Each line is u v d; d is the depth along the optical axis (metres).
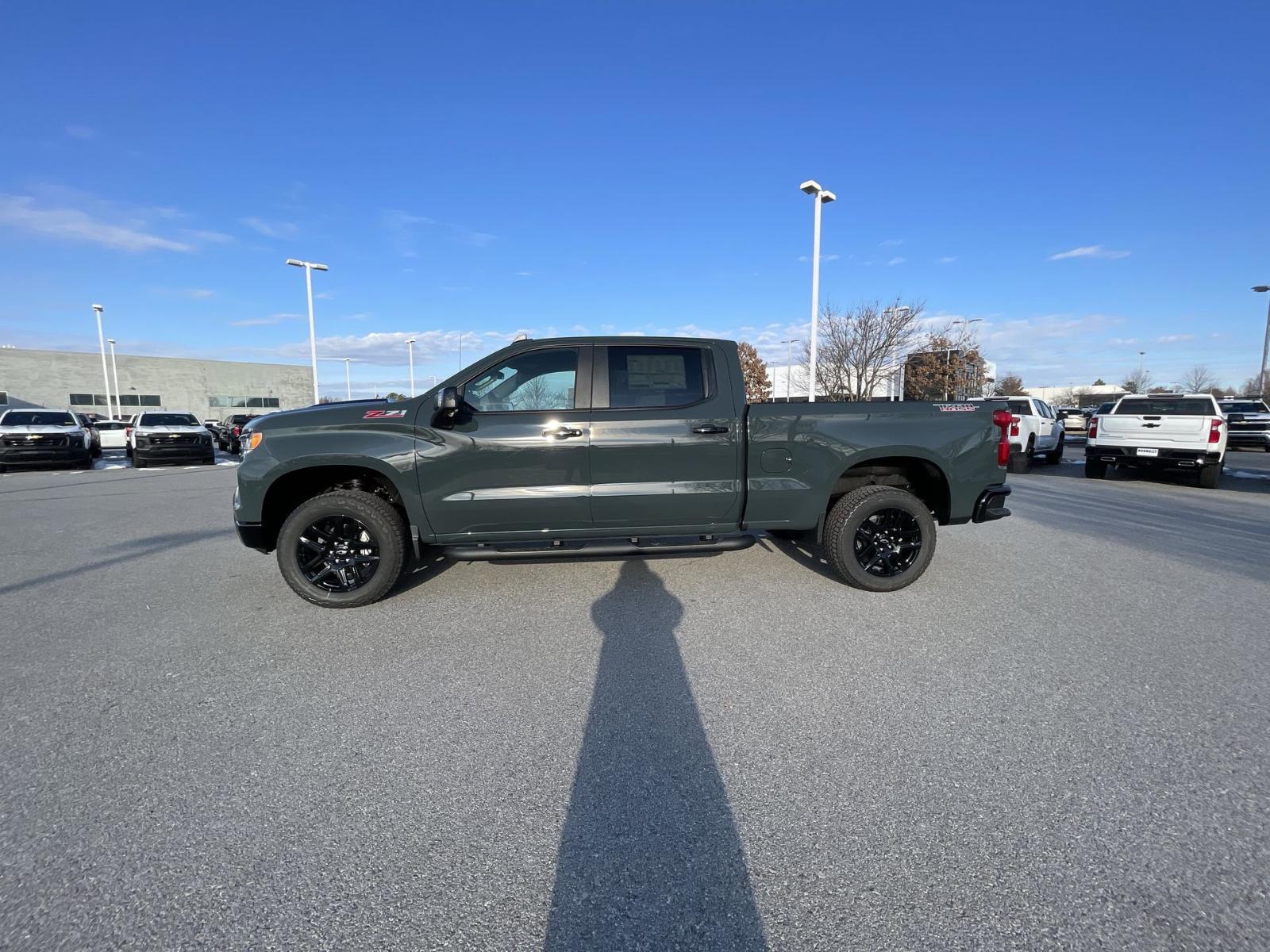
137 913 1.83
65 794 2.37
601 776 2.49
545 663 3.54
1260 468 15.38
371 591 4.45
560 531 4.59
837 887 1.92
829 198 18.12
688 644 3.79
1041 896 1.87
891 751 2.63
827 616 4.28
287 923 1.80
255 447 4.41
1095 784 2.40
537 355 4.63
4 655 3.67
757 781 2.44
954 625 4.09
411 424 4.42
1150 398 12.63
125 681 3.34
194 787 2.42
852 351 27.41
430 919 1.81
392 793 2.38
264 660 3.60
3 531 7.50
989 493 4.88
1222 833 2.13
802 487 4.68
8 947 1.70
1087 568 5.52
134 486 12.73
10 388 49.09
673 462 4.55
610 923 1.80
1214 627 4.04
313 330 27.14
